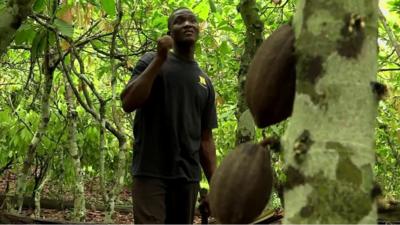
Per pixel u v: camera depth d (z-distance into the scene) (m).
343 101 1.35
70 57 5.08
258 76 1.58
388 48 7.14
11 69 7.49
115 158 8.43
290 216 1.36
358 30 1.37
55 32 3.89
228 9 6.83
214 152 3.66
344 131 1.34
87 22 5.44
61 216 8.23
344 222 1.31
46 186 10.94
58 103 7.16
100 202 9.57
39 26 3.98
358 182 1.32
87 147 8.05
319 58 1.37
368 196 1.33
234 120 7.19
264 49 1.60
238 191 1.55
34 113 6.96
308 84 1.38
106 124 4.92
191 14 3.44
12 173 10.48
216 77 7.56
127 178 8.84
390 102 7.46
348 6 1.38
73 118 5.39
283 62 1.54
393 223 3.53
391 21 6.28
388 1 5.93
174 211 3.44
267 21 6.39
